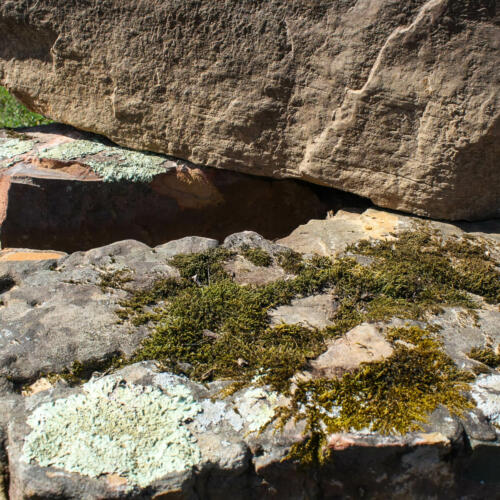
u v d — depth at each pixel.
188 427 2.00
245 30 3.47
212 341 2.43
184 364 2.30
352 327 2.48
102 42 3.79
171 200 3.86
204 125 3.73
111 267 2.87
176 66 3.68
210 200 3.90
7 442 1.97
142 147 3.96
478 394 2.12
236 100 3.61
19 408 2.05
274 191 3.96
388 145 3.38
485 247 3.20
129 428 1.96
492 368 2.29
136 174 3.75
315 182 3.66
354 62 3.31
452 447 1.97
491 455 2.02
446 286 2.85
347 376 2.16
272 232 4.04
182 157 3.87
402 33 3.18
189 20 3.55
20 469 1.84
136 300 2.64
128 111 3.88
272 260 2.98
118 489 1.79
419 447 1.94
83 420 1.98
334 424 1.99
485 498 2.06
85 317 2.51
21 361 2.29
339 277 2.82
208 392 2.14
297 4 3.35
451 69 3.15
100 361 2.31
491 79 3.12
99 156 3.89
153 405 2.05
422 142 3.30
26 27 3.94
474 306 2.68
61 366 2.29
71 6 3.77
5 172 3.75
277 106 3.55
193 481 1.86
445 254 3.12
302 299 2.71
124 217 3.81
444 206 3.41
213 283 2.77
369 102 3.33
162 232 3.90
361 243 3.17
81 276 2.80
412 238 3.24
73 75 3.96
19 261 2.93
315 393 2.11
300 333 2.44
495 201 3.44
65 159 3.81
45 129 4.35
